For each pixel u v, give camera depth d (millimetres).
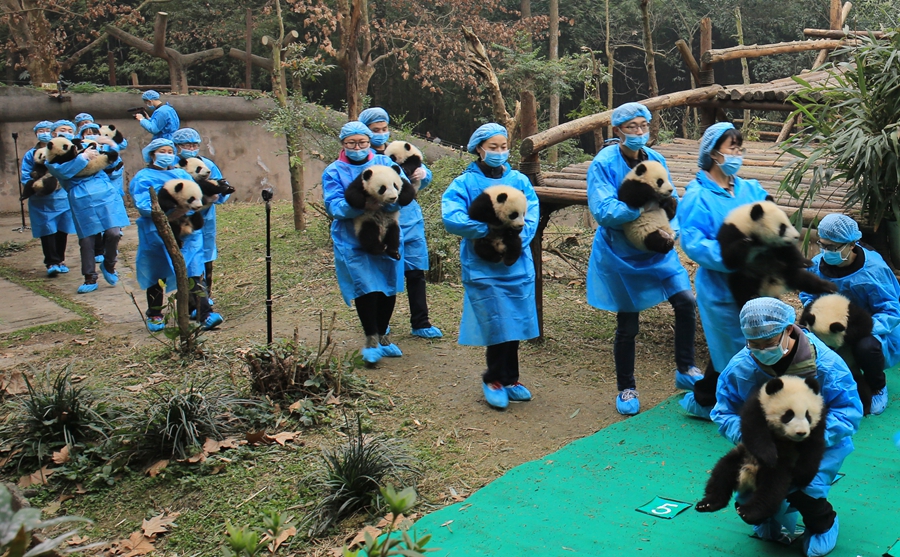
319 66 13445
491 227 6055
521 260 6207
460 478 5199
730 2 26281
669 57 27750
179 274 7488
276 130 12969
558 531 4406
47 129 12625
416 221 7996
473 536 4406
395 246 7328
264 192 6984
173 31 24984
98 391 6246
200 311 8375
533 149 7469
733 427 4039
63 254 12047
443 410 6320
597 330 8203
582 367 7188
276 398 6359
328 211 7320
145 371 7332
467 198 6242
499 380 6367
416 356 7609
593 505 4680
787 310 3904
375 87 27312
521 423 6039
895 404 6016
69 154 10312
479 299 6176
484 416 6184
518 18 28203
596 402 6387
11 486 4176
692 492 4770
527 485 4969
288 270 10945
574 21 24875
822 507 3953
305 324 8703
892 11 13430
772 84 9602
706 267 5363
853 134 5816
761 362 4055
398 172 7598
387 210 7277
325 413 6191
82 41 25594
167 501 5203
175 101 17469
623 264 5957
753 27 26531
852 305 5824
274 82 13281
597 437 5617
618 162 6027
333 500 4824
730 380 4203
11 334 8703
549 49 25031
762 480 3723
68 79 27422
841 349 5816
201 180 9000
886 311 6062
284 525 4742
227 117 17938
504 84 17328
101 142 11648
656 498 4723
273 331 8477
